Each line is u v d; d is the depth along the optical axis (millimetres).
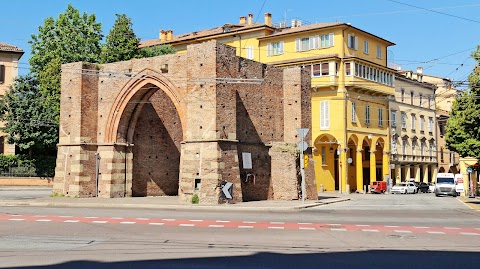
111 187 36219
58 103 54281
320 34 58188
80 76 36750
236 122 33406
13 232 17484
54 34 56906
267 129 36562
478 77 32219
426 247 14555
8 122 53438
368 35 61094
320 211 28109
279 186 36344
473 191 52812
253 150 35094
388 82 63438
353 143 59969
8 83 60094
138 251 13391
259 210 28375
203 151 31609
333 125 56906
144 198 36219
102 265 11398
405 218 23688
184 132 33406
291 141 37344
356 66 57156
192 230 18141
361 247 14438
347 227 19375
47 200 33656
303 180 32531
